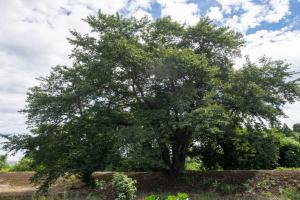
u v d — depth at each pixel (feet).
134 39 59.77
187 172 64.18
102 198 46.78
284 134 66.74
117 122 59.26
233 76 59.36
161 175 64.54
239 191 52.29
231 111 60.29
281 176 55.26
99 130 56.54
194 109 55.52
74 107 58.49
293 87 59.06
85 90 56.13
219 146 71.97
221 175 59.52
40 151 60.34
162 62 52.90
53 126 60.29
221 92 58.90
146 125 52.95
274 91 60.29
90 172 61.05
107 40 57.00
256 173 57.93
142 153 52.47
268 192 50.65
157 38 64.59
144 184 60.80
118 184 42.22
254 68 58.08
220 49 65.51
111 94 61.11
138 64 54.60
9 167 120.88
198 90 56.85
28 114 59.11
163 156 61.87
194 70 55.01
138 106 60.54
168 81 56.18
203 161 74.38
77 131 58.03
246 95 56.85
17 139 60.29
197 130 49.06
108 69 56.54
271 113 58.03
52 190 66.95
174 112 55.62
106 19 60.13
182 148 63.52
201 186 56.34
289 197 48.26
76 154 58.85
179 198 21.03
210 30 62.39
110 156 56.95
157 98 58.34
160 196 48.75
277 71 59.62
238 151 70.74
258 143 59.11
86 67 58.54
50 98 58.23
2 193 66.74
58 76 61.11
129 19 62.49
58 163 60.70
